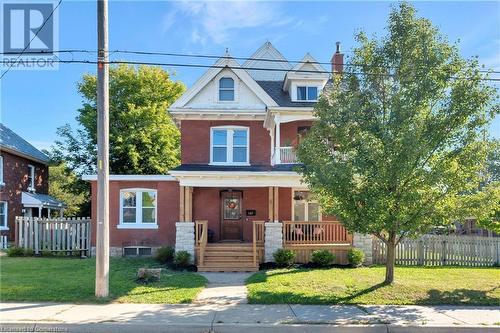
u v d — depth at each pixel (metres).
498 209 13.16
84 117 34.00
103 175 11.55
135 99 34.09
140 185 21.48
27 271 15.20
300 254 18.59
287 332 8.98
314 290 12.57
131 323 9.09
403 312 10.30
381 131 11.83
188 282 13.92
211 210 21.81
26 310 10.14
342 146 12.39
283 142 22.12
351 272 15.89
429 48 12.17
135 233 21.28
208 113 21.55
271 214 19.02
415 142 11.17
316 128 12.79
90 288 12.31
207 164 21.69
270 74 26.98
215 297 11.88
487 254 18.39
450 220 12.11
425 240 18.88
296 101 22.19
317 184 12.09
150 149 33.25
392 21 12.48
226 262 17.50
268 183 19.09
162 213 21.39
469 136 11.89
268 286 13.18
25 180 31.06
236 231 21.75
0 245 23.64
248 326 9.03
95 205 20.73
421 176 11.80
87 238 20.52
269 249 18.47
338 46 24.09
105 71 11.58
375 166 11.67
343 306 10.89
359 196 11.88
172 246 20.72
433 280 14.00
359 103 12.31
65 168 34.75
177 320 9.38
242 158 21.97
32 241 20.52
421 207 12.05
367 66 12.56
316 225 18.94
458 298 11.71
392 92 12.30
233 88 21.95
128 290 12.35
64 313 9.89
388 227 12.03
